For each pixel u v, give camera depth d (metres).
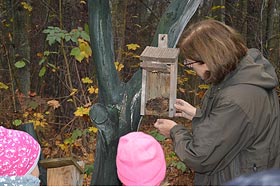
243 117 2.01
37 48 6.41
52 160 2.37
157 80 2.45
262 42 7.75
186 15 2.60
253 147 2.05
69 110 5.84
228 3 8.02
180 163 4.24
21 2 5.75
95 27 2.54
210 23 2.13
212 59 2.06
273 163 2.10
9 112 5.59
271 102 2.10
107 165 2.60
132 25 7.74
